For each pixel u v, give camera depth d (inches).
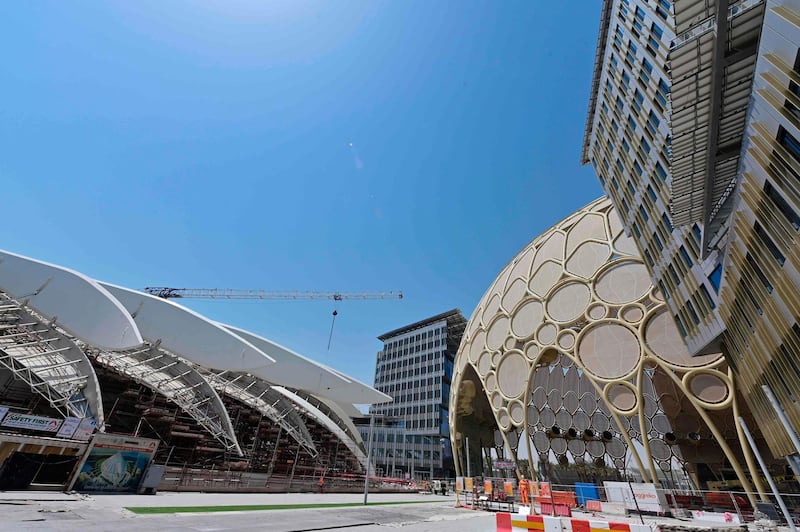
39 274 1438.2
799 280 498.3
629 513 959.6
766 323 601.0
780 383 604.4
